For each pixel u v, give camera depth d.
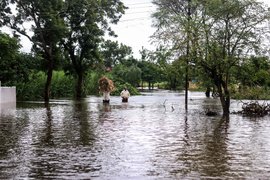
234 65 27.28
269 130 19.31
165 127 20.41
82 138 16.59
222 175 10.55
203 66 27.41
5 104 39.12
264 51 27.12
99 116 26.23
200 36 26.88
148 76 97.00
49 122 22.52
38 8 45.12
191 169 11.21
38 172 10.86
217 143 15.46
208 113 27.70
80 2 50.22
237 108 34.03
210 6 26.98
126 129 19.52
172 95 62.34
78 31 52.88
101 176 10.47
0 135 17.39
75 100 47.22
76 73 56.72
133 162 12.07
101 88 42.22
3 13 45.41
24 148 14.30
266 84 31.81
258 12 26.80
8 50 46.31
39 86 54.94
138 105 37.81
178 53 27.62
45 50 46.66
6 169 11.18
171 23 27.84
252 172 10.86
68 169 11.19
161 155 13.12
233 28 26.98
